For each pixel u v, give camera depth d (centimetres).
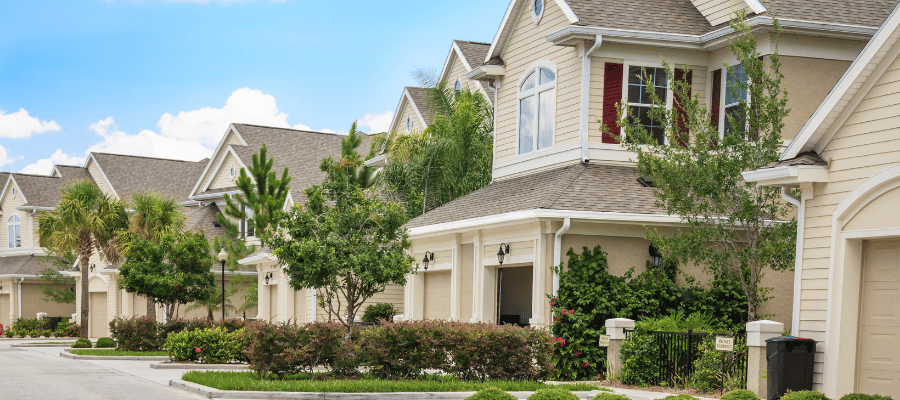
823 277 1279
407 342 1620
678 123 1978
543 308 1761
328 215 1775
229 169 4312
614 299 1722
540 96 2155
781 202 1753
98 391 1591
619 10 1997
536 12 2173
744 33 1705
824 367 1255
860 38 1891
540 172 2116
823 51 1895
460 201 2283
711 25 2019
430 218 2252
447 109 2903
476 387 1513
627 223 1752
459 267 2103
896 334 1194
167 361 2378
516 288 2542
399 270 1769
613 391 1456
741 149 1606
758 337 1365
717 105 1973
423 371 1675
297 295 3131
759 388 1355
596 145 1964
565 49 2052
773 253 1587
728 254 1644
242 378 1633
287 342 1638
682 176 1608
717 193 1606
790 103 1866
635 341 1616
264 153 3322
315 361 1653
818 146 1310
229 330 2422
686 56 1998
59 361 2520
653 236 1670
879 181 1190
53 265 4825
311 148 4462
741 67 1914
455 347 1620
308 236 1764
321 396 1417
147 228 3381
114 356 2625
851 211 1241
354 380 1577
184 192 4916
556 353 1712
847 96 1244
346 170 1877
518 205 1861
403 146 2884
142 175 5078
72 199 3597
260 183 3309
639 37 1931
